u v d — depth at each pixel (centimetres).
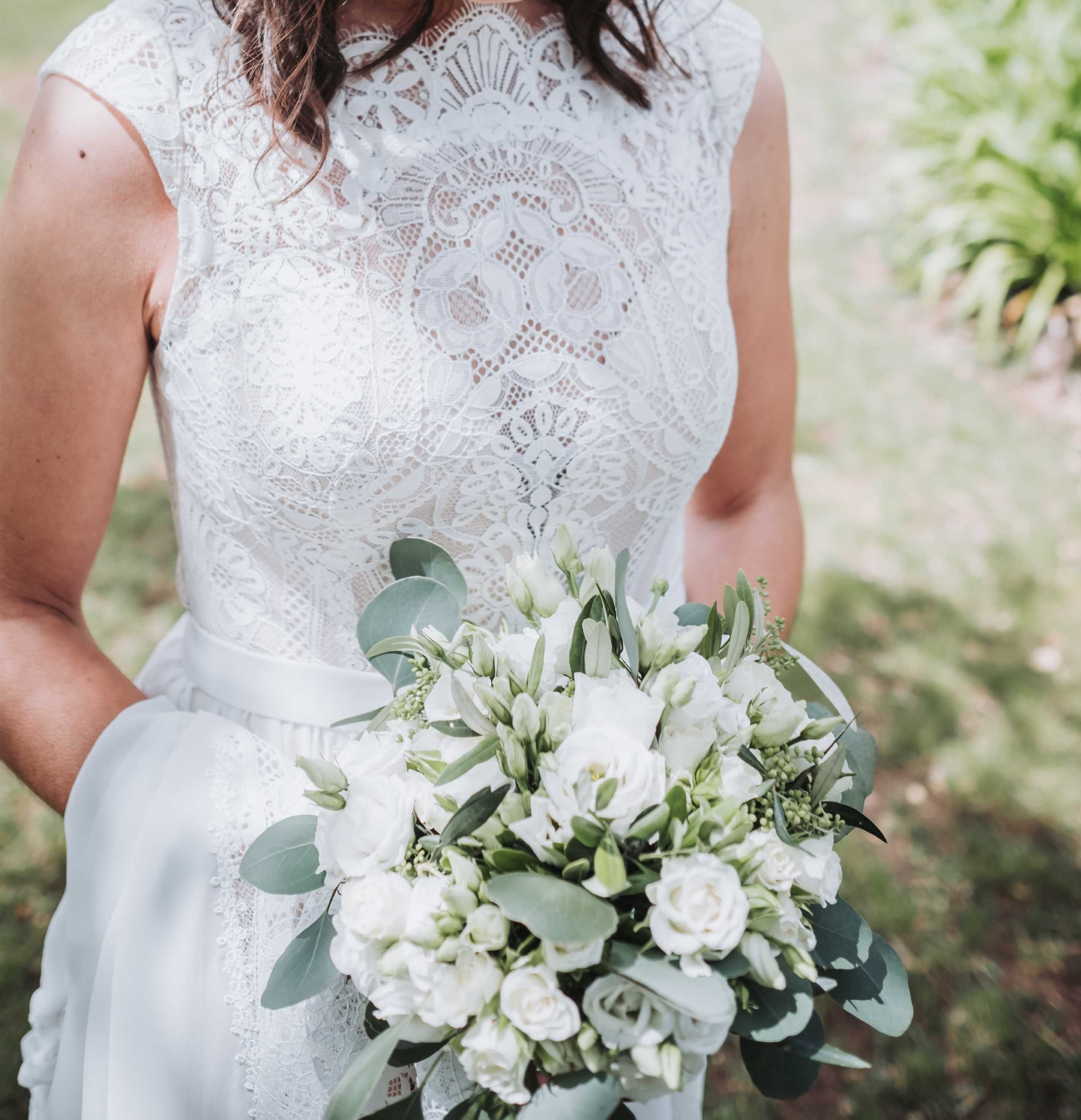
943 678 360
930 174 550
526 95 118
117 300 110
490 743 90
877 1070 253
